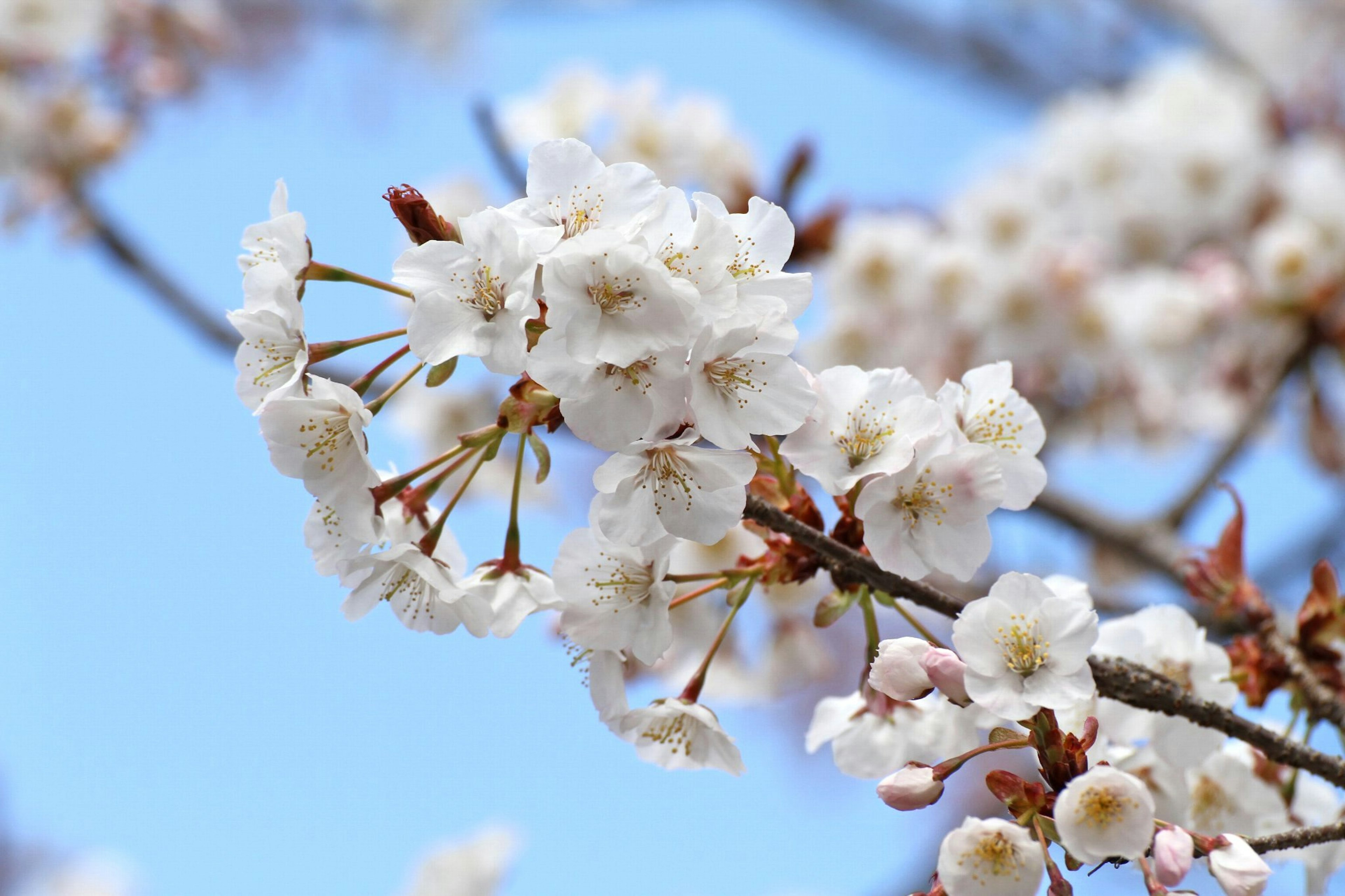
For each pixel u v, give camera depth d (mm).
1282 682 1310
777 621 1409
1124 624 1275
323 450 1205
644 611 1229
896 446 1213
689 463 1196
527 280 1181
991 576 1860
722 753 1234
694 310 1184
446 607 1225
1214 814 1299
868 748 1266
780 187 1977
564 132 2154
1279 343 2287
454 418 2193
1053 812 1205
